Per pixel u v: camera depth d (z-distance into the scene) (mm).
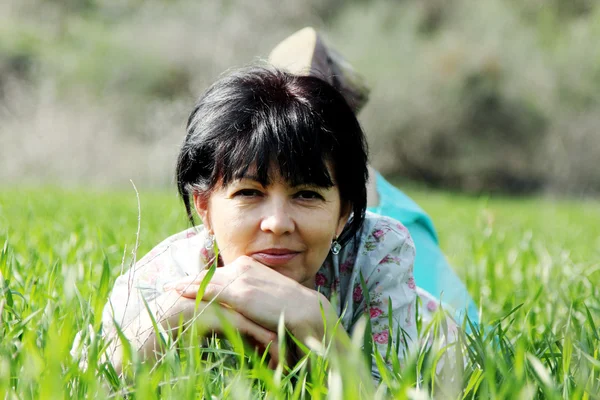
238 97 2305
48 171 22125
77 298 2375
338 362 1608
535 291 3547
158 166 22516
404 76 30031
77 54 29797
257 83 2332
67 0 34688
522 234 6695
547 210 15609
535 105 30844
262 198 2254
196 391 1733
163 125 25078
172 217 6230
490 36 31422
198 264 2561
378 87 29844
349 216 2467
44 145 22453
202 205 2436
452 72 30125
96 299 2248
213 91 2391
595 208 18625
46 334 1923
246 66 2750
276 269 2291
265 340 2172
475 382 1805
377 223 2688
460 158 30641
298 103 2289
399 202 3729
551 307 3064
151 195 12359
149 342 2115
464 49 30469
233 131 2254
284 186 2219
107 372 1815
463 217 11062
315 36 3820
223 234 2297
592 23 33062
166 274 2592
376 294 2582
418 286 3365
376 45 30609
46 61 29031
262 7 31859
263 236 2236
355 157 2365
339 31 31734
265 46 29922
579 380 1755
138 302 2451
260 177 2197
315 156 2217
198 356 1786
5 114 24984
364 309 2592
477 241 5824
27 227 4680
